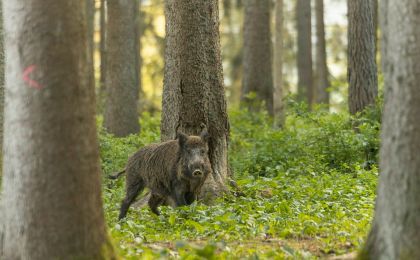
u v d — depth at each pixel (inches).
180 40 629.9
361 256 322.3
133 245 422.9
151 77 1862.7
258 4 1284.4
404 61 304.0
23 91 310.5
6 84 323.0
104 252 322.3
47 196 308.5
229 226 486.3
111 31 1112.2
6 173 320.8
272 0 1926.7
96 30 1940.2
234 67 2260.1
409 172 302.2
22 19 310.0
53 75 308.3
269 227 470.0
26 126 310.0
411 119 302.2
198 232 475.5
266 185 647.1
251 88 1286.9
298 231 460.1
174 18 638.5
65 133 309.4
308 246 417.1
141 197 661.3
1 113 629.3
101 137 871.7
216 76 639.1
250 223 483.2
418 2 303.0
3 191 323.6
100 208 324.8
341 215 509.0
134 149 877.8
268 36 1293.1
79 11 315.3
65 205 309.1
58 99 308.3
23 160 311.1
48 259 309.0
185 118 632.4
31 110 309.1
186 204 566.9
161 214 555.2
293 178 727.1
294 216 518.0
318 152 822.5
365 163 754.2
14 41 313.4
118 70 1107.9
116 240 428.1
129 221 496.1
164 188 579.5
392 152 307.7
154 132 1042.7
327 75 1628.9
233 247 412.5
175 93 637.3
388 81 312.0
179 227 509.7
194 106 630.5
